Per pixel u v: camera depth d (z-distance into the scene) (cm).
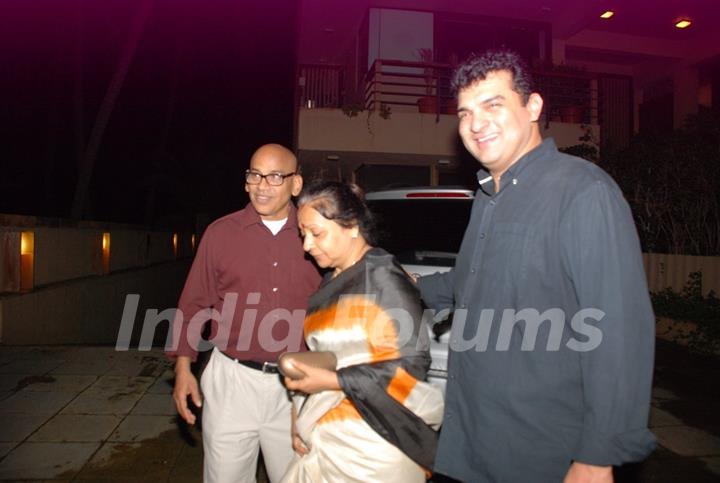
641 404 152
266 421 255
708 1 1166
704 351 707
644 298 156
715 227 851
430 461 193
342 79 1588
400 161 1225
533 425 170
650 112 1441
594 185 163
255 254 256
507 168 190
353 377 186
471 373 184
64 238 918
